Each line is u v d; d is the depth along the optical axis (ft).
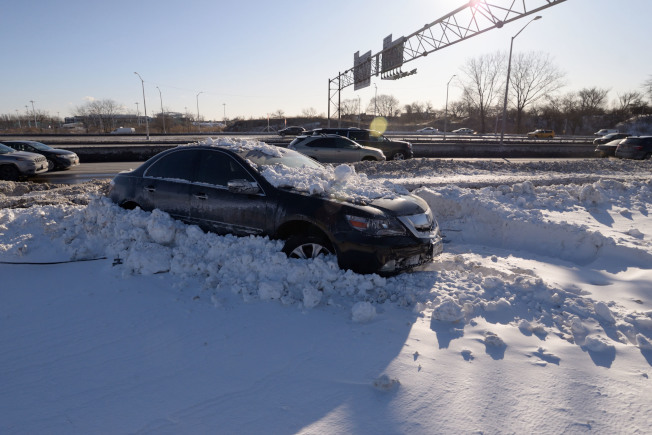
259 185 14.61
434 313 11.39
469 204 21.57
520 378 8.84
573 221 18.97
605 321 11.37
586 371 9.12
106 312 11.82
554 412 7.84
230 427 7.49
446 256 16.56
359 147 54.65
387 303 12.22
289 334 10.64
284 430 7.39
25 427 7.53
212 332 10.77
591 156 104.58
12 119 369.91
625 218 21.56
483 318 11.51
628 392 8.43
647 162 54.39
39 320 11.46
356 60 92.07
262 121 349.82
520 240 18.99
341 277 12.98
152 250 14.25
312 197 13.73
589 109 296.51
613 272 14.96
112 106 343.26
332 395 8.33
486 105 263.49
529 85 244.42
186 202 16.14
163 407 8.05
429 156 98.22
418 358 9.56
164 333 10.75
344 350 9.92
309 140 54.60
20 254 15.25
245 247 14.14
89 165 71.00
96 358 9.73
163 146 84.48
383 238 12.82
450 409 7.89
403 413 7.79
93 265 14.90
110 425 7.57
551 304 12.34
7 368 9.39
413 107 416.67
